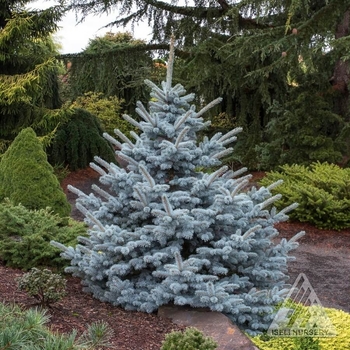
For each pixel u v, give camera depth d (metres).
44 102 12.33
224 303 3.56
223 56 11.38
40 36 11.29
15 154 6.33
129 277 4.05
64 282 3.49
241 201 3.73
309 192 8.28
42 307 3.44
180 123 4.01
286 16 10.92
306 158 11.55
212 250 3.70
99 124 13.06
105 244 3.80
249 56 10.89
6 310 2.54
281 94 13.02
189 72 12.09
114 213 4.20
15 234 4.82
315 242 7.78
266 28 10.89
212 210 3.78
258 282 4.07
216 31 12.26
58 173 11.55
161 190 3.81
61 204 6.23
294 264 6.76
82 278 4.25
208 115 13.25
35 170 6.19
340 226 8.22
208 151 4.27
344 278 6.20
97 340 2.47
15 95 10.23
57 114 10.95
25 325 2.29
